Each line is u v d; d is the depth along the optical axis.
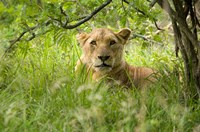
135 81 12.02
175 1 9.54
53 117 8.95
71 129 8.37
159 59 13.23
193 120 9.08
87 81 10.98
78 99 9.51
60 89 9.93
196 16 10.70
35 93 10.40
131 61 14.85
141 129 7.98
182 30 9.91
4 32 11.74
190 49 10.10
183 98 10.30
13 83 10.84
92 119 8.60
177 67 11.20
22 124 8.41
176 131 8.49
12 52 12.01
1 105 9.29
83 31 13.55
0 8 8.83
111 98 9.85
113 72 11.81
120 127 8.30
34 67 12.42
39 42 14.02
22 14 9.33
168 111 9.13
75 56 14.30
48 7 9.60
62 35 11.10
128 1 10.78
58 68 12.39
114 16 11.37
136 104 9.52
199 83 10.20
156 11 11.24
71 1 10.12
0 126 8.16
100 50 11.44
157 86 10.45
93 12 10.31
